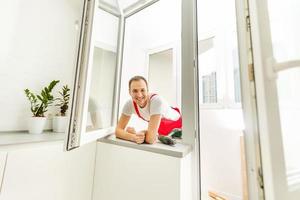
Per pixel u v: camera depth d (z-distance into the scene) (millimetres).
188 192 969
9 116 1306
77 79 699
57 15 1614
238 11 545
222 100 1716
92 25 740
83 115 699
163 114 1229
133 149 1029
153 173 922
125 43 1599
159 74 1948
